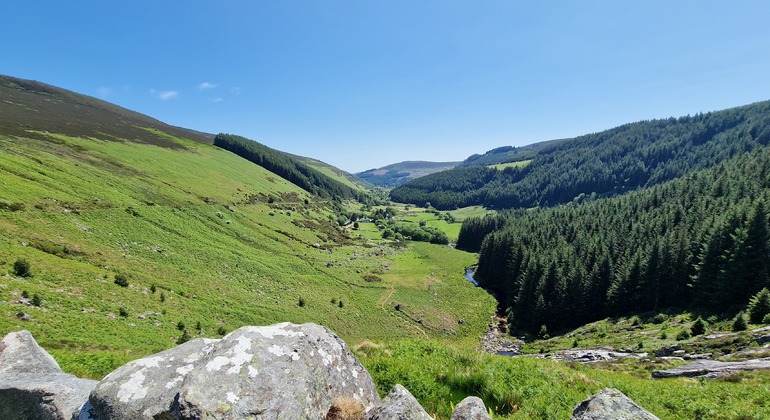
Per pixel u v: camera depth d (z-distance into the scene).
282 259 98.00
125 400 5.64
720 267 56.53
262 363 5.96
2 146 84.94
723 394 13.35
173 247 76.12
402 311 83.25
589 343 55.59
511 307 88.81
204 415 4.83
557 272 81.44
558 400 9.95
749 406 11.99
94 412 5.85
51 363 9.38
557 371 13.14
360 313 78.25
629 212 122.25
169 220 87.88
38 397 7.12
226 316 57.25
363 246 148.38
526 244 111.88
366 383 7.87
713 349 33.62
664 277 66.94
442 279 110.81
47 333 32.56
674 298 64.88
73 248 55.19
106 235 66.25
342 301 81.38
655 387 13.98
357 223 190.38
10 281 38.69
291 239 122.00
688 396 12.88
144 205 88.69
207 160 174.12
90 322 38.09
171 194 105.75
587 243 96.62
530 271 85.88
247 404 5.24
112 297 46.56
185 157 161.38
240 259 85.44
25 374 8.38
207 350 7.04
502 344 71.88
